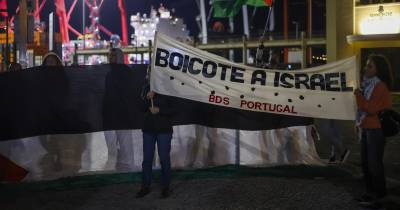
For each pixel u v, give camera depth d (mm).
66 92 8047
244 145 8602
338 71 7836
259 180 7352
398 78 27109
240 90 7805
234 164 8500
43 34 43031
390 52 27641
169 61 7414
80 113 8086
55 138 7980
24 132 7852
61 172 7945
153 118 6520
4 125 7789
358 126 6324
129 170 8094
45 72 7984
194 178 7562
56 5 125938
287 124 8648
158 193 6766
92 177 7633
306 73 7863
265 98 7855
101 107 8164
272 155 8617
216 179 7453
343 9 28750
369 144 6051
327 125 8664
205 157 8516
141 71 8219
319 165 8406
